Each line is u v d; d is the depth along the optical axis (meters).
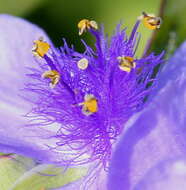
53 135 0.15
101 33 0.15
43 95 0.15
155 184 0.13
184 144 0.14
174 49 0.16
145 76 0.15
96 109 0.14
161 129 0.14
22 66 0.16
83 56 0.15
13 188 0.14
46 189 0.14
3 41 0.16
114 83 0.15
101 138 0.15
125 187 0.14
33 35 0.16
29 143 0.15
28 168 0.15
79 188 0.15
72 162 0.15
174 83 0.14
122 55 0.15
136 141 0.14
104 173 0.15
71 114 0.15
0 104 0.15
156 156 0.14
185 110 0.14
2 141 0.15
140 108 0.15
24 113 0.15
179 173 0.13
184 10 0.16
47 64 0.15
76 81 0.15
